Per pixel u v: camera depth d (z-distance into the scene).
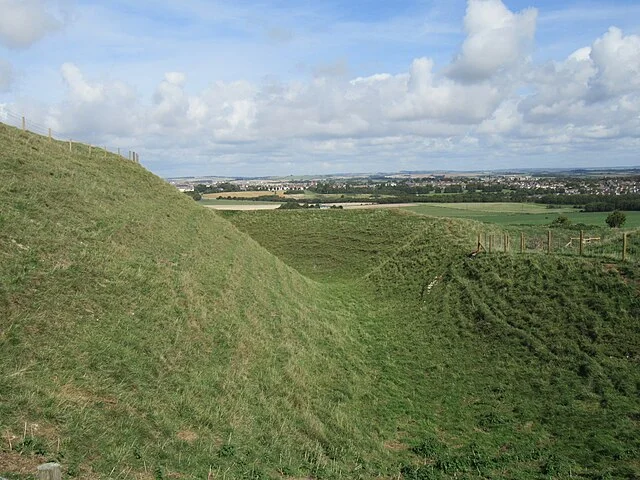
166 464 12.27
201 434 14.38
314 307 33.34
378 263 51.16
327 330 29.19
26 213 21.02
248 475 13.12
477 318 30.02
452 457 17.17
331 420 18.84
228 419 15.72
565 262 31.27
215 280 26.55
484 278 34.31
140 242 25.81
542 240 48.97
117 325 17.25
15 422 11.19
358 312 36.75
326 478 14.49
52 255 18.88
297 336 26.00
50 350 14.28
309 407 19.30
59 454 10.80
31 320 14.96
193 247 30.08
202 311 21.83
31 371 13.16
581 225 61.03
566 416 19.77
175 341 18.47
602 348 23.66
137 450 12.33
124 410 13.53
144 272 21.88
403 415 20.88
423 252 45.72
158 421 13.87
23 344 13.93
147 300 19.91
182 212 37.22
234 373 18.84
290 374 21.08
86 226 23.28
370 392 22.70
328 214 70.38
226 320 22.64
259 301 27.75
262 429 16.20
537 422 19.77
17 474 9.52
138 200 33.41
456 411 21.19
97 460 11.30
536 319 27.44
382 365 26.27
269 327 25.16
